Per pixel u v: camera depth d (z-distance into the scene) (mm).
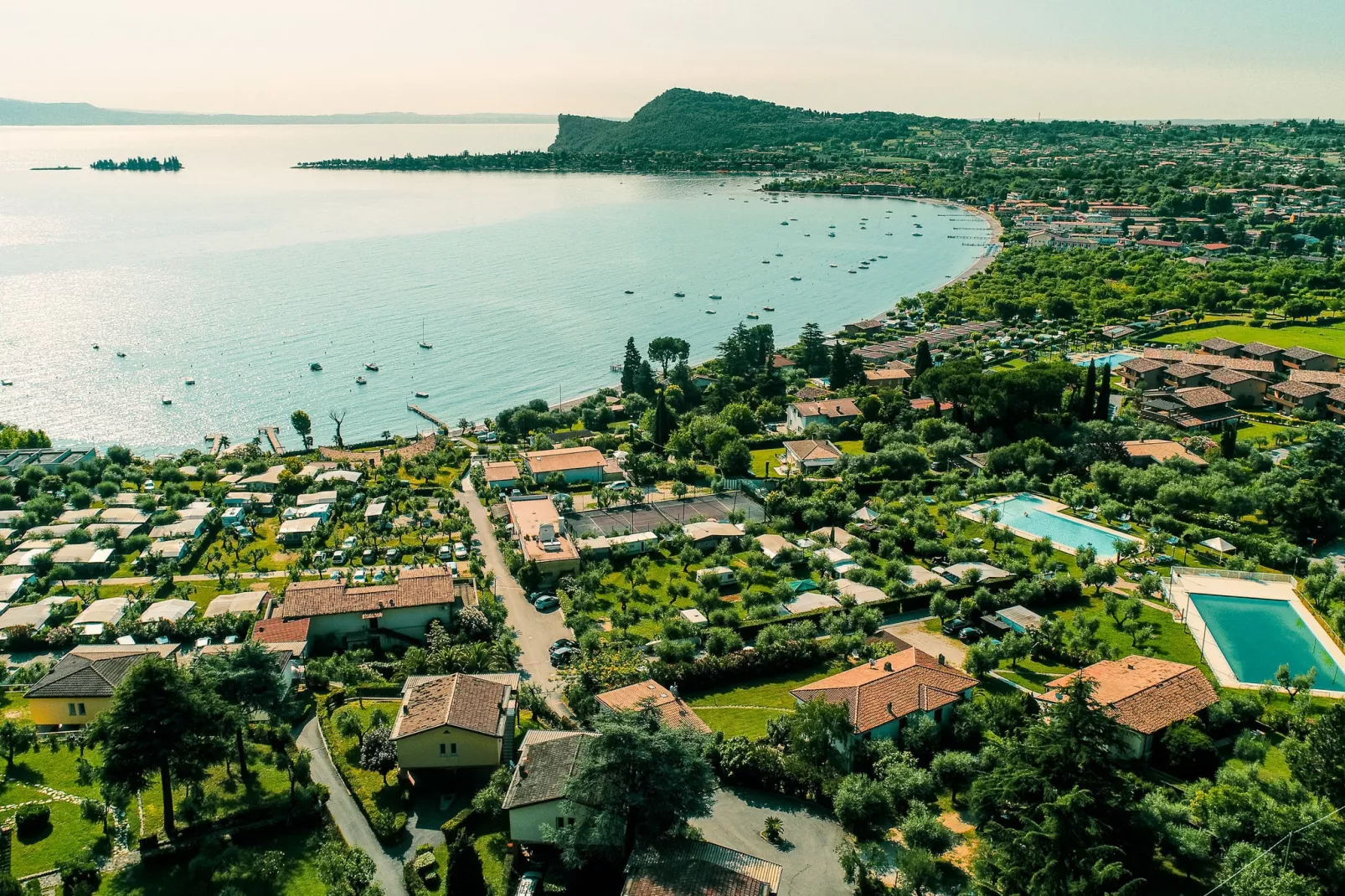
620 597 127375
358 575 134625
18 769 86312
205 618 117562
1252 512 152125
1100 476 164500
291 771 83500
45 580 135250
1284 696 98750
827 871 71875
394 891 70375
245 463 193125
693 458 197375
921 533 146250
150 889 70312
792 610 120938
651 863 66062
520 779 75562
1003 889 67188
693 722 89500
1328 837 67812
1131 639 112812
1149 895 67438
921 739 86250
